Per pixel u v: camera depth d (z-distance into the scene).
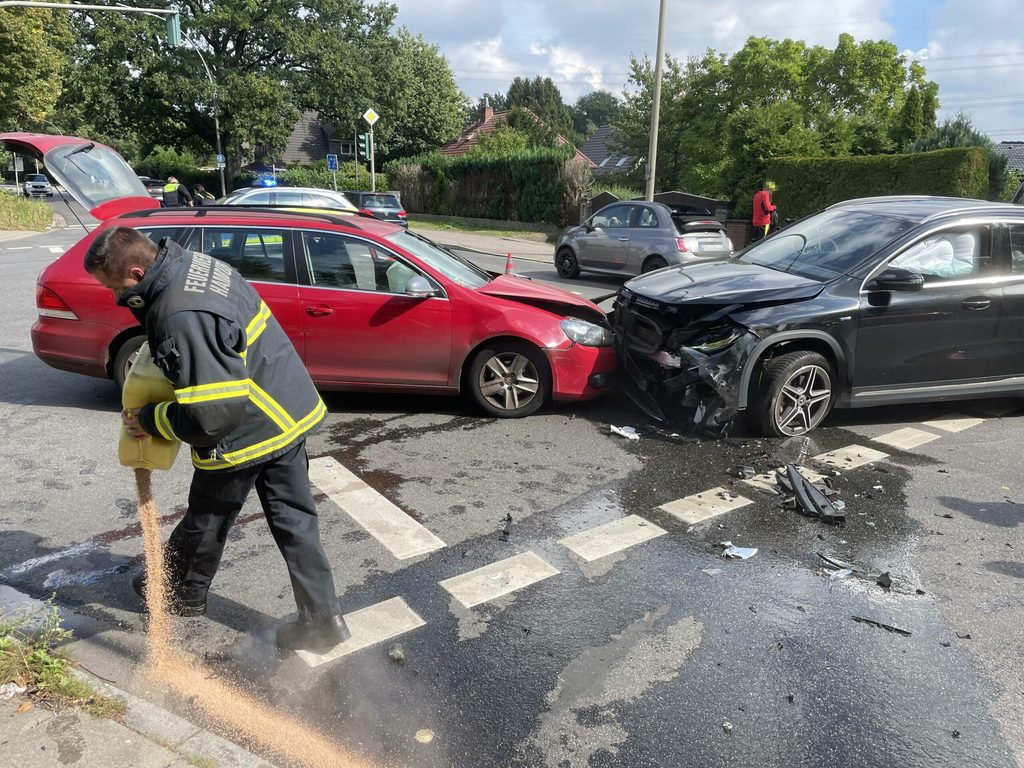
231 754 2.39
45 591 3.37
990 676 2.97
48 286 5.58
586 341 5.82
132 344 5.63
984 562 3.85
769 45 28.53
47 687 2.60
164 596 3.10
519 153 28.44
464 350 5.71
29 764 2.28
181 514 4.14
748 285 5.66
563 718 2.69
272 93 38.72
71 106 38.94
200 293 2.45
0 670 2.63
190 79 38.53
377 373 5.73
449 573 3.63
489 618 3.27
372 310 5.58
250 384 2.65
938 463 5.16
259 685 2.80
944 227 5.76
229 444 2.66
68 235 23.16
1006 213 5.95
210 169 59.12
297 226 5.66
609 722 2.67
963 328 5.73
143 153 52.91
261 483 2.86
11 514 4.10
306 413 2.83
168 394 2.72
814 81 29.58
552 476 4.81
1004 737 2.64
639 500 4.48
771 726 2.67
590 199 24.95
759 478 4.83
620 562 3.77
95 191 7.16
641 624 3.26
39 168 7.15
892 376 5.68
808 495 4.51
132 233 2.48
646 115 31.80
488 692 2.81
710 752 2.54
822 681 2.92
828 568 3.77
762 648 3.11
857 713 2.75
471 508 4.33
